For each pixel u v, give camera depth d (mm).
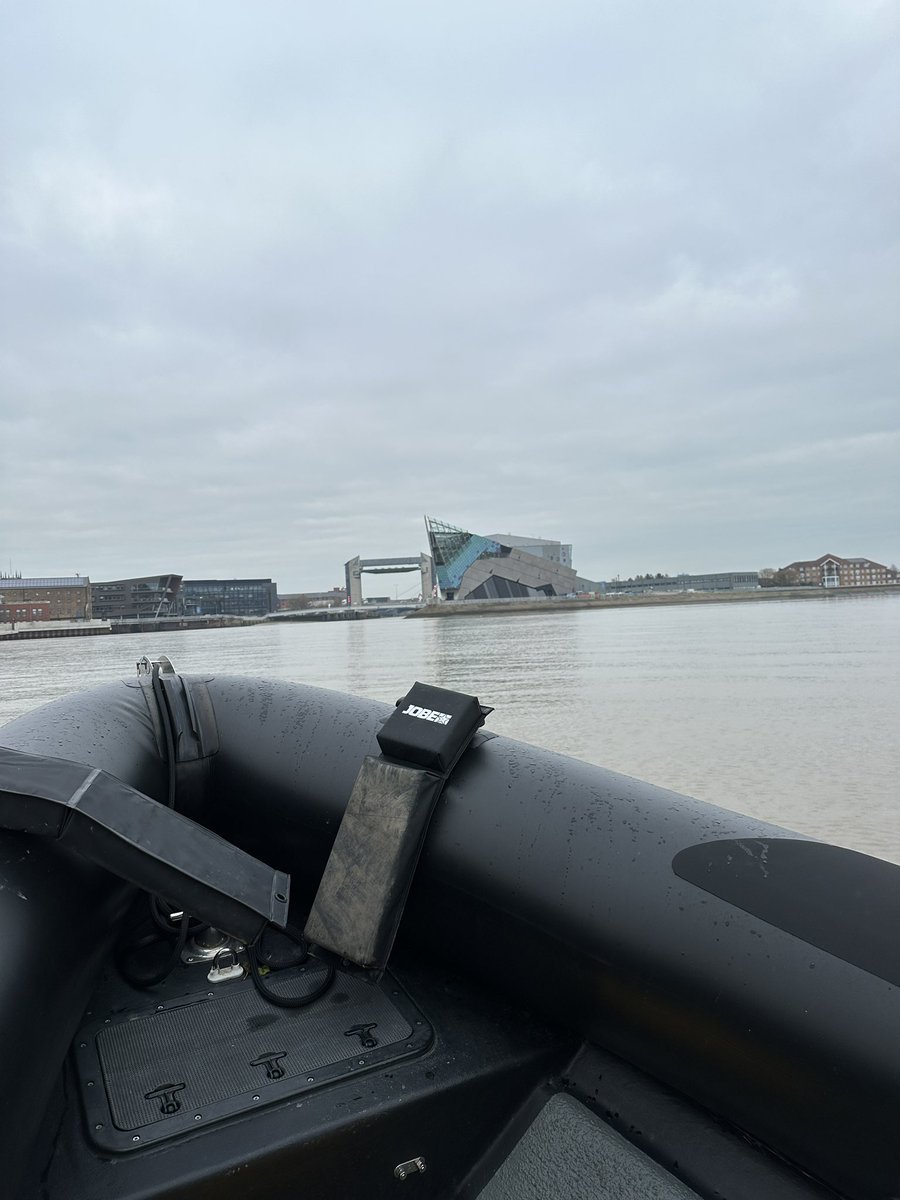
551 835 1440
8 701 15203
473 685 14945
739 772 7070
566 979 1382
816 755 7680
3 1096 974
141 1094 1215
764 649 21766
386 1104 1213
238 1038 1366
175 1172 1070
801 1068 1104
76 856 1389
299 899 1942
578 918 1352
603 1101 1323
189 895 1270
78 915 1325
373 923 1417
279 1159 1120
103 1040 1354
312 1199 1165
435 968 1638
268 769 1926
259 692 2139
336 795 1777
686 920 1256
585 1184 1192
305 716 1993
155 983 1527
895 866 1307
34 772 1272
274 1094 1221
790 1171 1159
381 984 1563
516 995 1490
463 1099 1287
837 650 20594
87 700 2008
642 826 1419
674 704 11508
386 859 1466
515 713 11023
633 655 21375
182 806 2004
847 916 1182
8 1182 968
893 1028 1038
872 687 12695
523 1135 1301
